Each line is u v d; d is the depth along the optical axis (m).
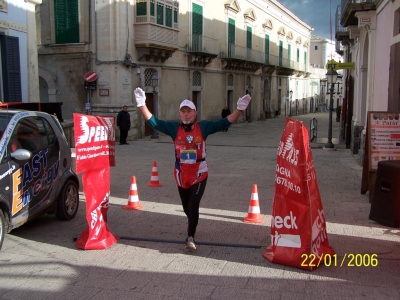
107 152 5.87
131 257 5.37
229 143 20.36
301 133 4.91
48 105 8.66
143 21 20.38
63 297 4.30
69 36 20.41
